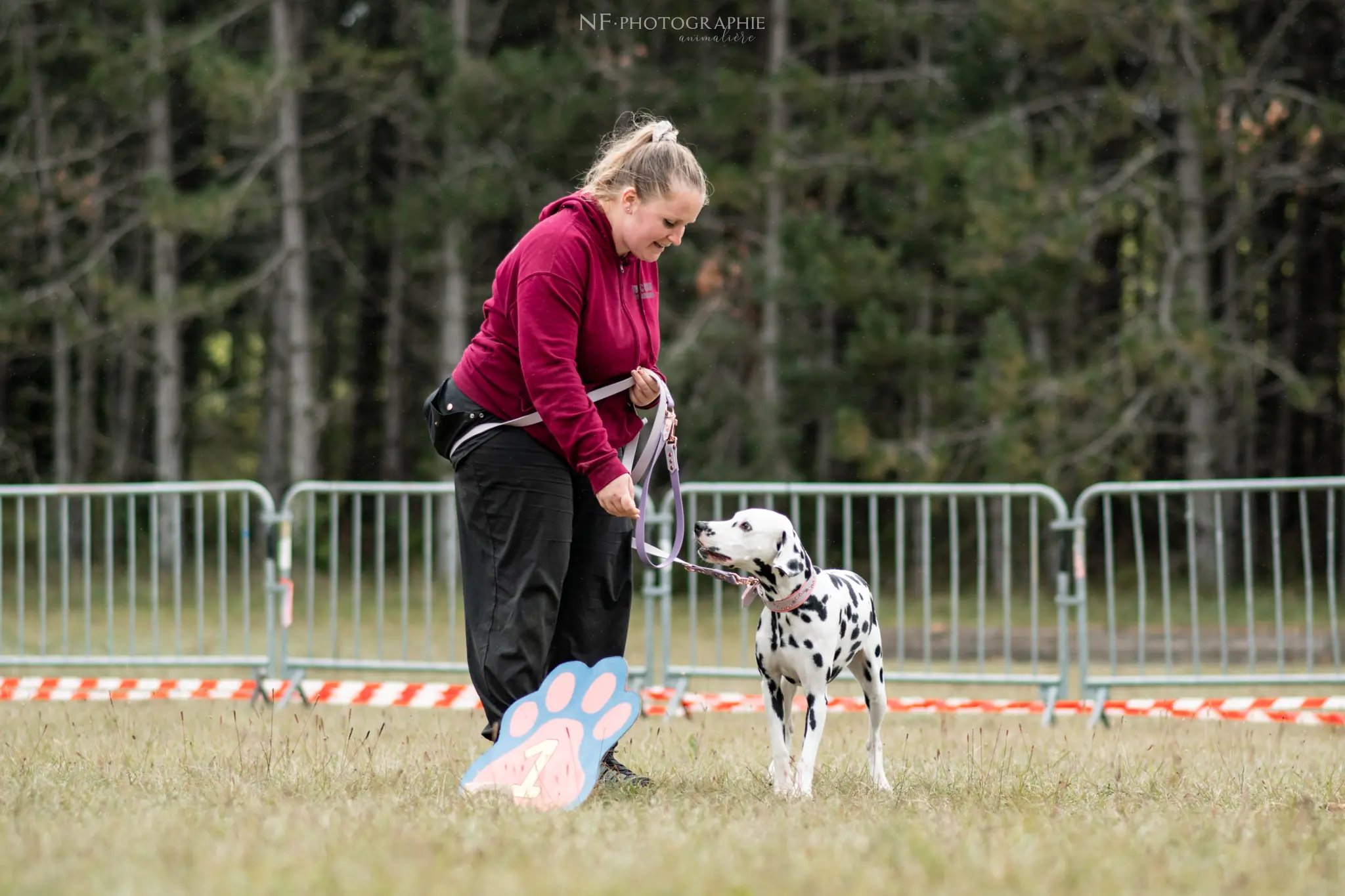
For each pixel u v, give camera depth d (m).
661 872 3.38
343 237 26.73
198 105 22.23
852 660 5.23
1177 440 23.06
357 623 8.80
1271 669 11.26
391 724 7.38
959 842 3.85
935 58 21.59
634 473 5.08
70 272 22.92
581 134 20.27
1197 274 18.78
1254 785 5.29
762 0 21.31
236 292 20.89
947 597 18.73
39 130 22.98
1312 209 23.31
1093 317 22.86
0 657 8.97
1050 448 17.88
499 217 20.08
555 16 22.75
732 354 21.58
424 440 27.64
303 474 21.73
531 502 4.75
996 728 7.78
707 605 14.07
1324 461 25.31
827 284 18.59
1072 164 18.16
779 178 18.89
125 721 7.27
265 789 4.79
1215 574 18.58
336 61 21.84
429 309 25.16
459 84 19.08
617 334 4.80
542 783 4.51
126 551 25.25
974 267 17.62
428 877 3.30
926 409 20.72
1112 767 5.71
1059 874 3.47
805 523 20.16
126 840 3.75
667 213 4.66
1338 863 3.63
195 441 29.95
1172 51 18.77
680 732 7.14
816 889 3.25
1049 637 13.10
